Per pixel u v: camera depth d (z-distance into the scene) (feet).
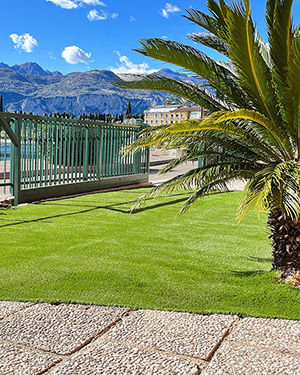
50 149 33.86
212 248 19.97
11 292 13.53
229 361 9.41
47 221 25.46
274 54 15.16
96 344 10.14
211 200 35.78
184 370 8.93
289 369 9.09
